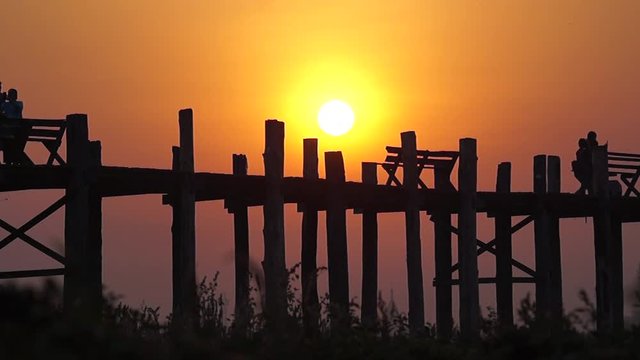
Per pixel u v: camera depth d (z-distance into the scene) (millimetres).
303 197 77938
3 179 60906
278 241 70812
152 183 66938
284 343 44719
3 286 40188
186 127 68375
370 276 83062
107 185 67500
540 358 44531
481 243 92062
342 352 46000
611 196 93688
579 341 45656
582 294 47438
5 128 62094
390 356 46375
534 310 46719
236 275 79125
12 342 35000
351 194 76312
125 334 41156
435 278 88312
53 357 34062
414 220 79562
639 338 49281
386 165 81125
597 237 92438
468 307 82312
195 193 74062
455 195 83000
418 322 78438
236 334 46594
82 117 63344
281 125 71938
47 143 63250
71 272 62156
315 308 48719
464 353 48188
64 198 63344
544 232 89250
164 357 40406
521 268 90625
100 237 70625
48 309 39188
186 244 67500
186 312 48594
